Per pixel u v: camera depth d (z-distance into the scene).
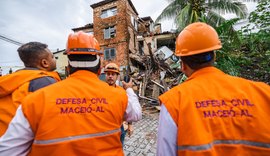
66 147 1.00
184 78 9.51
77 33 1.31
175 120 1.00
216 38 1.17
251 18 7.45
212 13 11.51
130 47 20.70
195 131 0.92
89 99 1.15
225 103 0.98
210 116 0.96
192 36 1.15
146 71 14.55
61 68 26.64
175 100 1.04
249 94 1.00
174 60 18.27
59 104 1.07
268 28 7.53
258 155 0.89
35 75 1.43
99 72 1.40
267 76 8.41
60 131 1.02
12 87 1.34
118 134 1.21
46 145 0.99
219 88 1.04
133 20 22.39
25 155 1.08
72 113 1.07
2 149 1.01
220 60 7.94
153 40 20.67
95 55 1.30
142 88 13.04
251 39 8.84
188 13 10.62
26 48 1.58
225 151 0.91
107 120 1.16
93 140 1.07
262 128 0.90
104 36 20.97
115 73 2.89
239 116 0.94
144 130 6.47
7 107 1.32
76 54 1.25
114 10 20.78
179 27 11.02
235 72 8.00
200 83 1.08
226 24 8.01
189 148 0.91
